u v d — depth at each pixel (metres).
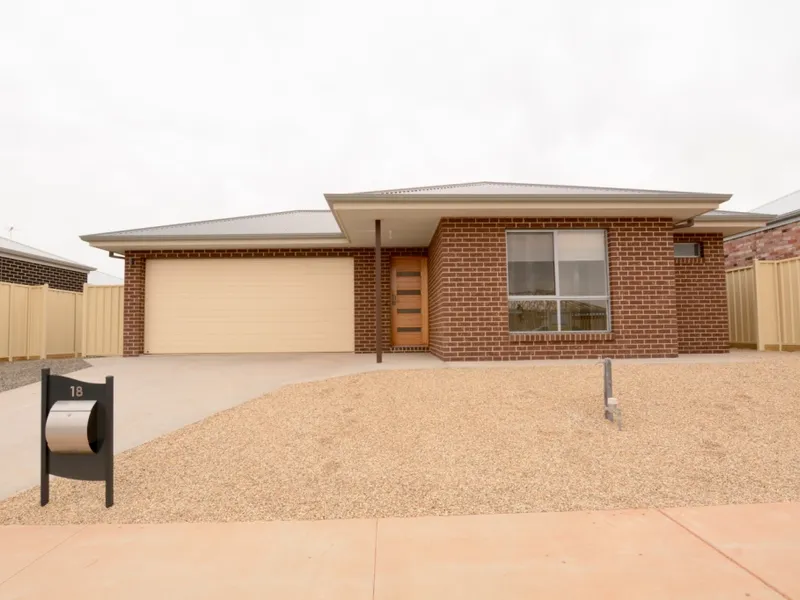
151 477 4.33
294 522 3.54
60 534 3.37
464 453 4.77
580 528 3.37
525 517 3.57
